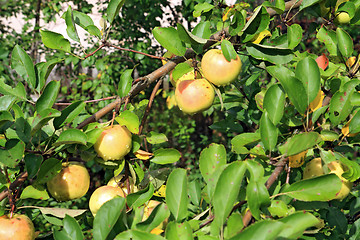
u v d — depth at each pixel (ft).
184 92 4.87
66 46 4.99
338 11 5.54
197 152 20.01
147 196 4.33
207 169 4.13
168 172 5.38
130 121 4.68
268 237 2.84
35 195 4.58
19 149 4.29
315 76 4.36
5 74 16.10
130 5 17.49
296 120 4.73
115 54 17.44
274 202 3.81
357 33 17.81
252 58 4.95
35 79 4.74
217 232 3.37
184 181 3.69
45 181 4.57
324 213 5.10
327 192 3.65
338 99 4.58
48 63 4.83
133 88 4.93
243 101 6.57
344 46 5.37
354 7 5.45
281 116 4.37
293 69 6.24
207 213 4.43
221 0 5.49
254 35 4.79
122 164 4.99
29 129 4.50
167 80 19.74
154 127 20.62
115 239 3.43
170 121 21.25
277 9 5.20
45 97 4.58
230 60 4.64
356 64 5.40
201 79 4.94
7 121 4.51
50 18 19.66
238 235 2.90
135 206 4.26
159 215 3.71
